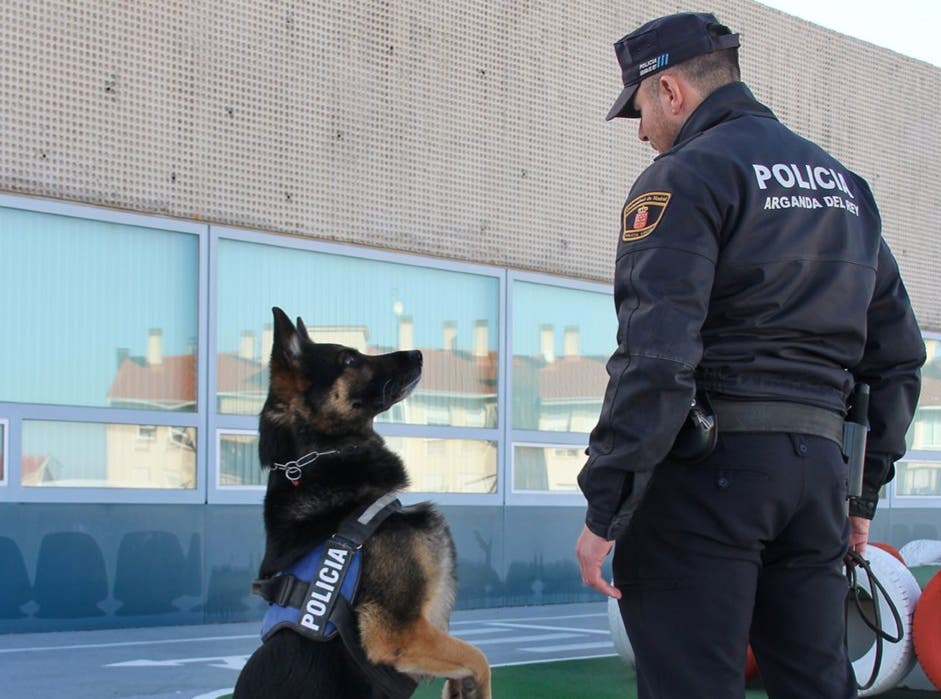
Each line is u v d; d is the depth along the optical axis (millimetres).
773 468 2381
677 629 2414
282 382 3191
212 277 7496
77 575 6766
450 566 3223
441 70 8719
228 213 7586
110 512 6922
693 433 2371
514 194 9141
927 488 11750
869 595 4578
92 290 7000
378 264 8336
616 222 9828
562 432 9391
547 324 9359
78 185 6953
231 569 7414
